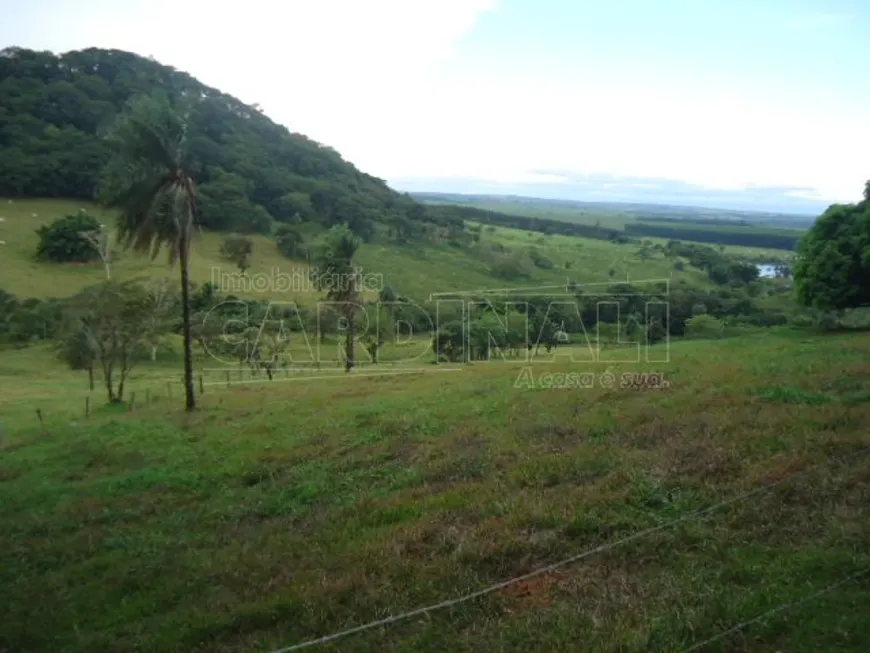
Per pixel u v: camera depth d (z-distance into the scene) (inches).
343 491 470.0
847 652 200.1
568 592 263.6
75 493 546.6
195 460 626.5
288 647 242.5
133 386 1509.6
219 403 1072.8
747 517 310.8
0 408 1223.5
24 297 2458.2
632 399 666.8
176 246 995.3
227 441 709.9
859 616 215.6
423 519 364.8
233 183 3932.1
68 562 388.8
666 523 314.3
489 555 301.3
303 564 328.2
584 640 220.8
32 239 3088.1
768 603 230.8
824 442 405.1
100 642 276.7
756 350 1064.2
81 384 1577.3
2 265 2753.4
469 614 254.8
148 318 1312.7
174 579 338.0
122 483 555.8
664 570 272.2
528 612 250.5
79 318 1316.4
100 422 949.8
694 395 641.0
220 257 3065.9
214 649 258.7
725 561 272.4
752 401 570.9
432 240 4387.3
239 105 5974.4
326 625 261.0
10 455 745.6
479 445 538.9
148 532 427.5
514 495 387.2
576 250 4512.8
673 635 217.2
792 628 214.7
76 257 2906.0
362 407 844.0
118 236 1032.2
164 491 526.9
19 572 377.1
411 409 779.4
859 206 1396.4
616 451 453.7
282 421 800.9
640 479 378.6
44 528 457.4
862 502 309.9
